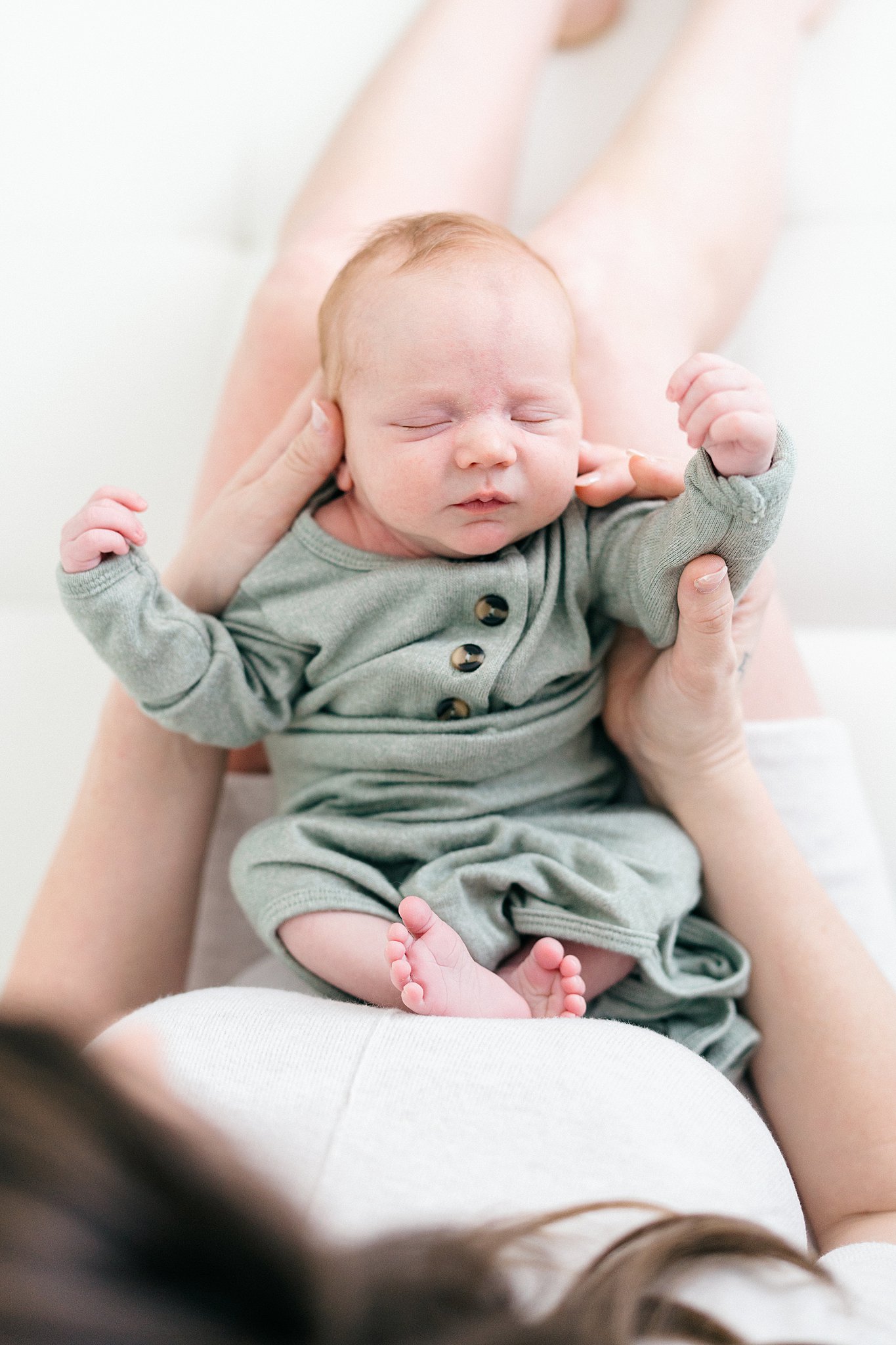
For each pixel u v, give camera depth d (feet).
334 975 3.01
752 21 4.87
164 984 3.74
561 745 3.42
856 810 3.86
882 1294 2.19
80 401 5.08
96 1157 1.40
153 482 5.04
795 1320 1.84
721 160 4.50
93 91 5.39
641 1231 1.79
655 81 4.76
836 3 5.31
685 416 2.70
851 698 4.54
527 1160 2.21
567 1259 1.83
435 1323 1.41
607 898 3.04
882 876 3.84
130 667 3.16
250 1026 2.55
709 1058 3.14
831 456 4.92
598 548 3.26
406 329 3.02
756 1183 2.35
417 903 2.80
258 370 4.14
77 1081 1.48
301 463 3.30
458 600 3.22
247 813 4.14
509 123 4.76
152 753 3.64
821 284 5.10
